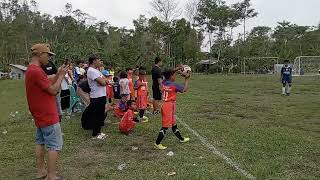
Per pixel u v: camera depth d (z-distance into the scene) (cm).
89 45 6059
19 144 913
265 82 3156
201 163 741
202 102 1703
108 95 1373
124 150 847
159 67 1292
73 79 1332
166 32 5928
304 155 792
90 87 962
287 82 2086
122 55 5000
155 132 1018
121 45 6244
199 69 6234
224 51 6297
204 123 1145
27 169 729
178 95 2052
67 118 1231
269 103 1684
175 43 6138
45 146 682
